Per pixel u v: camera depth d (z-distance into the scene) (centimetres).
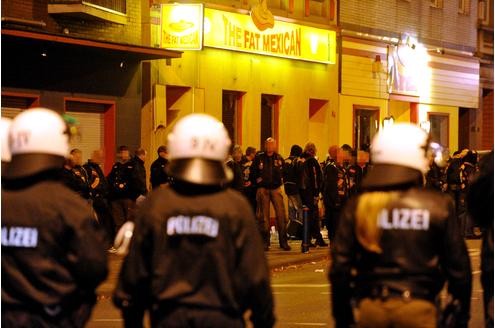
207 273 577
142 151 2106
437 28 3822
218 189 589
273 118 2995
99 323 1290
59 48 2134
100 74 2311
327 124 3212
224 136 593
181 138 588
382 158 629
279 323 1273
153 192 599
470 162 2616
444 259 624
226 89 2755
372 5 3412
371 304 612
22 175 582
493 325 745
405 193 620
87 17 2220
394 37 3531
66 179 1789
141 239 589
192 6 2445
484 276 752
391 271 612
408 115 3712
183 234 579
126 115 2391
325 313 1362
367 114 3447
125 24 2384
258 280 581
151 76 2486
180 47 2458
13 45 2045
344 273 627
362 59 3366
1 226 584
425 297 611
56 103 2186
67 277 582
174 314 576
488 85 4269
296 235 2212
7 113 2089
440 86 3850
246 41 2773
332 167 2230
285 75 3006
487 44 4219
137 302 600
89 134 2305
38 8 2131
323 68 3188
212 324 574
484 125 4322
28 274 580
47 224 579
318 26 3100
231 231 580
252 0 2808
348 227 629
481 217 752
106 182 1991
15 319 579
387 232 615
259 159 2191
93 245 580
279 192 2194
